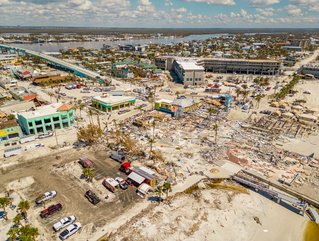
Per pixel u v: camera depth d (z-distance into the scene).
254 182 99.31
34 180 100.25
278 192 92.69
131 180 98.94
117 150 124.50
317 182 101.56
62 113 148.12
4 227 76.38
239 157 120.19
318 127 158.50
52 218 80.38
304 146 133.25
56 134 143.00
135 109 186.88
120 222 78.88
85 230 75.69
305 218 83.75
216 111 175.38
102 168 109.00
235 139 139.12
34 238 69.00
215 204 86.94
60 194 92.06
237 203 88.12
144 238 72.38
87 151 124.00
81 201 88.50
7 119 145.12
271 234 76.88
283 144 135.00
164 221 78.75
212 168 110.56
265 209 87.06
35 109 152.38
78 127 153.00
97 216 81.50
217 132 148.12
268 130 151.88
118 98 192.25
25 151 122.94
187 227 76.75
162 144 131.62
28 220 79.25
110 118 168.50
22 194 91.88
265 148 129.38
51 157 117.94
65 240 72.19
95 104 188.38
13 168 108.56
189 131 149.12
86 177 102.06
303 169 110.75
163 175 104.75
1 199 76.94
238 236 75.38
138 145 129.38
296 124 162.50
